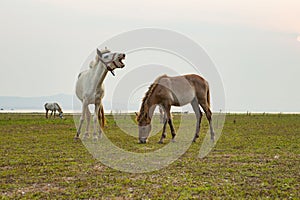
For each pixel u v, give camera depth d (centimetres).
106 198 599
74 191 641
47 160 948
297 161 938
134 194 621
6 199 586
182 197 595
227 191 635
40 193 629
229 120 2689
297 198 591
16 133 1711
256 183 700
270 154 1059
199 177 753
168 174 788
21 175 773
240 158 977
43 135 1609
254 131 1803
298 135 1611
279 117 3234
